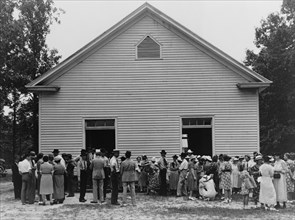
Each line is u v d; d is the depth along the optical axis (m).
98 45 22.23
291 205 15.87
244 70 22.03
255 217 12.91
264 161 14.77
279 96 41.88
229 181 16.59
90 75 22.11
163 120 22.00
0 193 21.97
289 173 16.47
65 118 21.89
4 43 27.45
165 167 19.12
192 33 22.17
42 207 15.54
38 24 34.56
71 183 18.78
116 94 22.09
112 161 16.42
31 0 34.00
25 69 33.56
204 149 24.53
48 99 21.97
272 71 41.59
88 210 14.53
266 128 43.12
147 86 22.16
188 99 22.09
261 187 14.52
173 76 22.20
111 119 22.05
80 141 21.80
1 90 33.34
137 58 22.27
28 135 40.75
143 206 15.55
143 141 21.88
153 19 22.48
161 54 22.31
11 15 27.45
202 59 22.30
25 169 16.53
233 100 22.11
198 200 17.33
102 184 16.52
